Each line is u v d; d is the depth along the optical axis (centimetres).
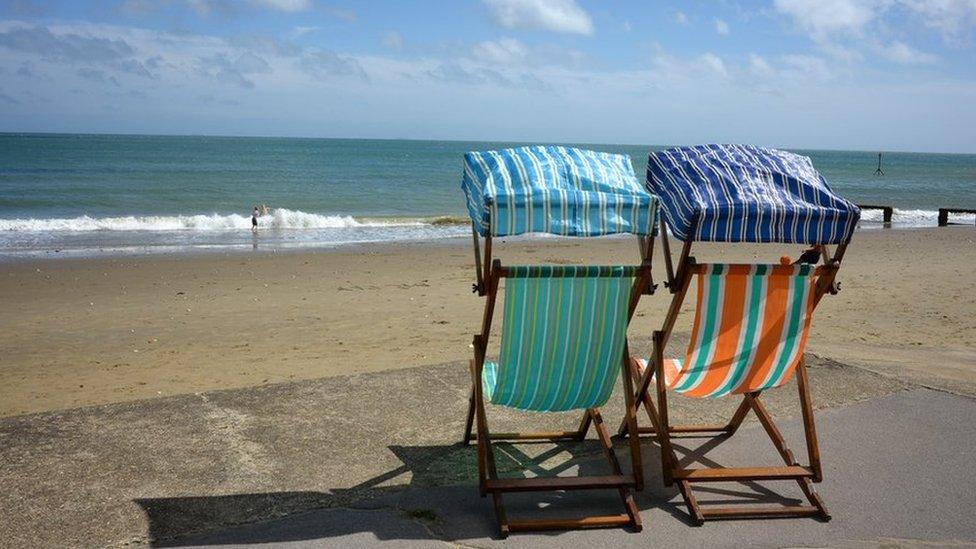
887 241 2220
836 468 388
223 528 316
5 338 1004
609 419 453
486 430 343
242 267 1611
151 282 1426
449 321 1108
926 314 1128
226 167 6178
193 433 409
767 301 343
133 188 3875
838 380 518
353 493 349
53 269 1550
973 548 316
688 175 346
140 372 835
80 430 409
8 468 362
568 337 334
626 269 324
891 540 322
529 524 323
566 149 364
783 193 339
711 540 320
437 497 349
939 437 426
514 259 1814
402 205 3509
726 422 452
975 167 11700
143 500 336
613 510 344
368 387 490
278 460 380
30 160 6444
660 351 357
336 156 9506
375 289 1384
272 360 881
